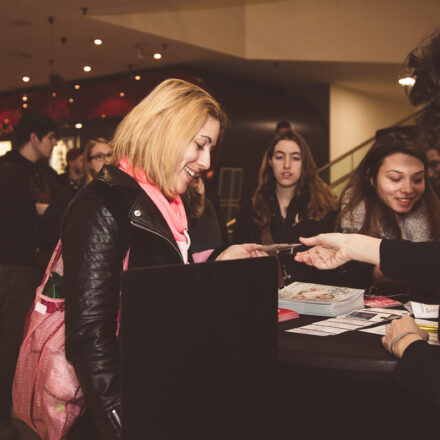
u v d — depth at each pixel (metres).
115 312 1.24
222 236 4.67
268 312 1.16
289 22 9.40
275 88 12.09
